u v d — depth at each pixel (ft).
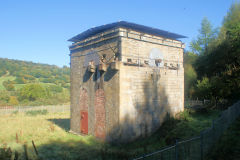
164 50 54.80
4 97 158.20
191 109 67.36
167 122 52.65
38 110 120.06
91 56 53.16
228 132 39.86
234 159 28.68
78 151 39.11
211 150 32.45
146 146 41.57
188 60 121.60
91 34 55.83
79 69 57.88
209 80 89.40
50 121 82.28
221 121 39.60
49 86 225.35
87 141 47.09
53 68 374.63
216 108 72.23
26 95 164.96
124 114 44.19
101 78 49.03
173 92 56.85
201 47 132.46
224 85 76.64
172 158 27.14
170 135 44.57
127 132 44.55
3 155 29.63
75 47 59.16
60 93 210.59
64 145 43.65
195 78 104.73
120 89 43.75
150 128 49.83
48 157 35.47
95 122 50.49
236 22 101.91
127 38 45.50
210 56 103.30
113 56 46.19
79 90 57.41
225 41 97.35
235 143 34.30
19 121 80.59
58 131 60.54
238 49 84.79
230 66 86.22
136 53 47.34
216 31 127.44
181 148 27.78
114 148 41.60
